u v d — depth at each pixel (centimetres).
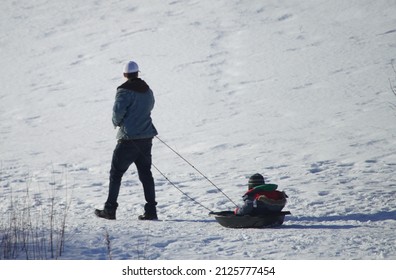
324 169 4703
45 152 6825
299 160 5253
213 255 2147
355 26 11969
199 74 10781
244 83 9838
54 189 4650
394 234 2386
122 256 2159
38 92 11056
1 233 2530
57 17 16475
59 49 14038
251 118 7744
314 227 2662
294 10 13738
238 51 11844
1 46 14800
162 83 10519
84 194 4325
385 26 11638
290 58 10838
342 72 9488
